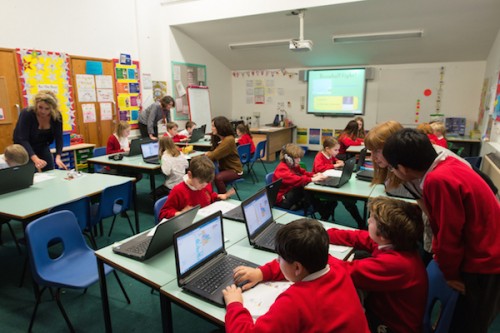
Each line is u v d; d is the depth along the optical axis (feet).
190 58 22.91
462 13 15.80
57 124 11.15
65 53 15.93
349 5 16.10
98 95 17.63
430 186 4.02
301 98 25.57
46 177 10.14
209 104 24.41
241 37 21.70
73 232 6.77
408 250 4.42
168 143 12.01
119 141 15.71
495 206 4.05
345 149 16.43
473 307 4.15
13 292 7.77
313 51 22.09
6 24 13.71
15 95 14.19
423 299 4.39
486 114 17.30
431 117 21.36
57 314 7.00
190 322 6.78
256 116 27.48
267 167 21.48
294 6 16.85
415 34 17.94
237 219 6.73
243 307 3.72
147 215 12.85
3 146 14.01
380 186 9.30
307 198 9.50
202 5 19.48
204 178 7.09
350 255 5.48
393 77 22.34
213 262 4.92
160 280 4.56
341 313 3.19
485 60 19.85
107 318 5.80
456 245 4.03
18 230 11.25
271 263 4.56
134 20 19.29
